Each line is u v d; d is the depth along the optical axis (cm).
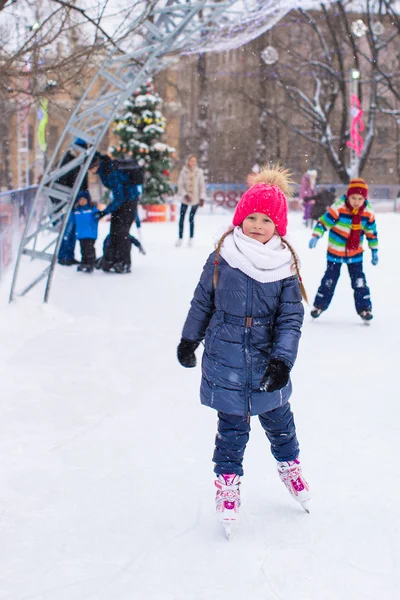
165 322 753
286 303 303
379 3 3278
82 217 1095
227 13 841
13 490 352
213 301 311
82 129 835
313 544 298
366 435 425
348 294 934
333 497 342
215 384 305
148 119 2323
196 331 314
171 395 506
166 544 299
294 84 3597
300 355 620
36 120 2053
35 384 526
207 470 377
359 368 576
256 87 4003
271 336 306
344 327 734
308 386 528
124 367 577
